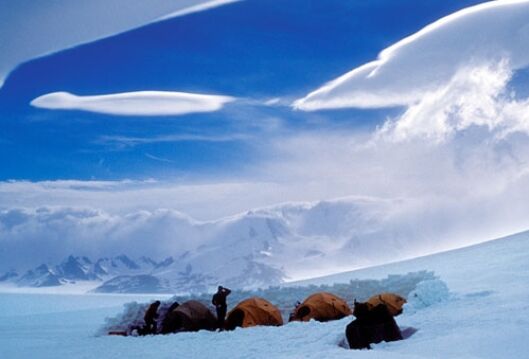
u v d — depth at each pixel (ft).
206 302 72.90
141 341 57.47
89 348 55.72
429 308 48.88
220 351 45.32
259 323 61.52
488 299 48.26
